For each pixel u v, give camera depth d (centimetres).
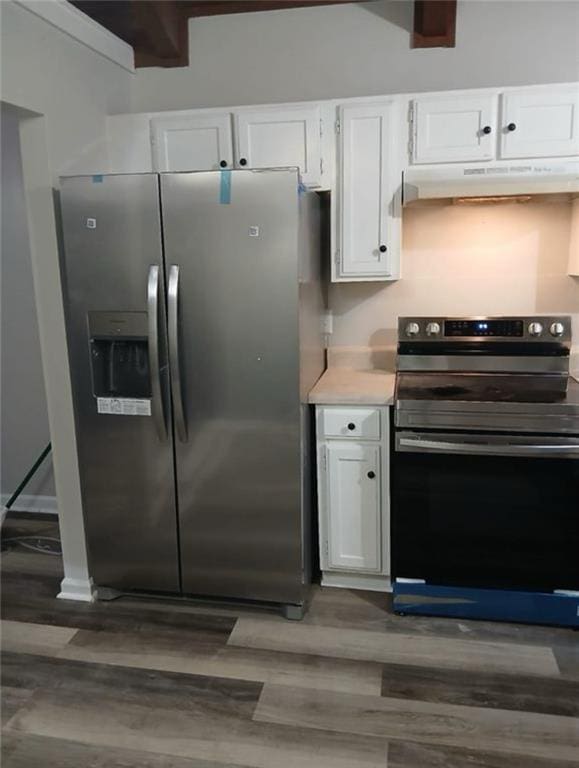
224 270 226
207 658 226
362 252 272
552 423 223
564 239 282
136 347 245
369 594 264
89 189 229
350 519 257
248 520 245
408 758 179
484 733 188
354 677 213
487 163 255
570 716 193
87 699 207
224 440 239
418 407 232
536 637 233
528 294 290
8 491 365
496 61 276
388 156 261
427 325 274
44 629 246
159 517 252
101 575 262
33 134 235
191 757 182
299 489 238
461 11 274
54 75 238
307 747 184
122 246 231
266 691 208
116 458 249
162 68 305
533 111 248
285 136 268
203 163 276
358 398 244
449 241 292
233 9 293
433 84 282
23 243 331
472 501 234
